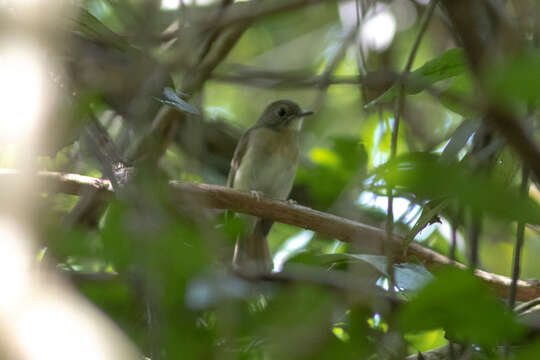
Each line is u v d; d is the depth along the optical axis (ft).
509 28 7.85
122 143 16.57
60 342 6.64
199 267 9.00
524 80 5.94
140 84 13.83
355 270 14.52
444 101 15.40
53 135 12.85
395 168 7.22
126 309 13.83
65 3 14.11
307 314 11.30
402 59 42.88
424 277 13.65
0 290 6.94
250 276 13.65
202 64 26.78
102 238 9.07
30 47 12.75
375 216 23.09
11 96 12.36
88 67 14.07
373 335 14.75
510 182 16.17
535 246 33.91
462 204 6.44
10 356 6.49
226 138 41.70
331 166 22.54
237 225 10.37
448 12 7.02
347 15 42.63
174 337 11.12
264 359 11.61
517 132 6.82
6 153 18.04
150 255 8.91
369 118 26.84
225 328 10.64
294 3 23.80
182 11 16.58
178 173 28.37
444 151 15.06
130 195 9.89
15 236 8.10
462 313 7.51
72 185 18.54
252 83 32.63
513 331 7.42
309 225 23.58
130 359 6.92
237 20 22.59
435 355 17.76
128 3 16.52
